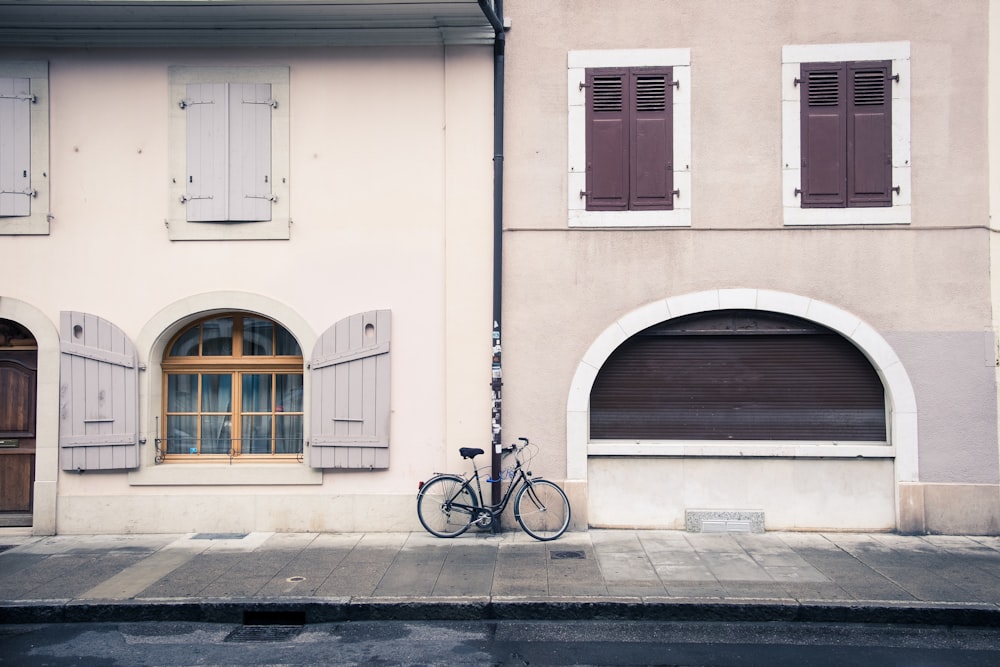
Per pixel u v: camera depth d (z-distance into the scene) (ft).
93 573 20.86
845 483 24.80
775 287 24.77
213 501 25.12
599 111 25.30
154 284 25.32
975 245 24.41
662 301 24.94
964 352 24.40
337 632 17.80
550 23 25.38
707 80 25.03
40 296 25.32
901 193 24.48
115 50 25.45
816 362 25.43
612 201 25.12
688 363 25.73
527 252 25.26
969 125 24.52
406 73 25.55
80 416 24.98
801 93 24.81
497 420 24.61
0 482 25.73
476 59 25.44
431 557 22.17
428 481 24.72
